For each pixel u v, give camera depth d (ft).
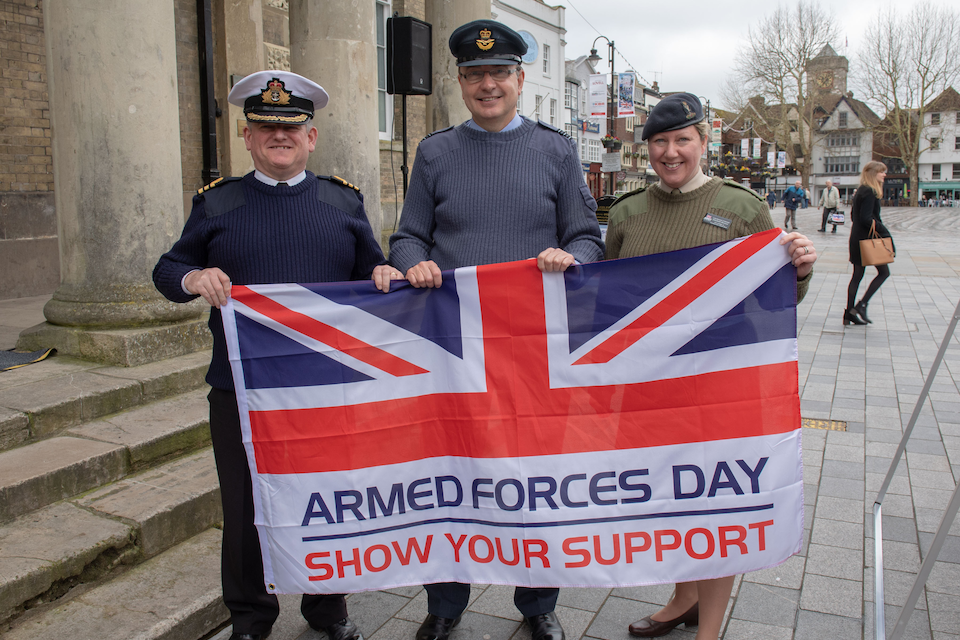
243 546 8.40
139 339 14.38
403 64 20.98
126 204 14.49
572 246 8.52
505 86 8.45
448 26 25.23
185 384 14.28
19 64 23.29
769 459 7.82
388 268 8.25
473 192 8.61
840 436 15.75
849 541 11.15
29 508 10.41
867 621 9.11
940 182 267.59
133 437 12.00
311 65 19.16
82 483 11.08
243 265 8.13
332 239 8.39
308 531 8.18
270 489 8.14
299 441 8.11
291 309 8.02
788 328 7.75
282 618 9.60
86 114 14.07
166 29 14.76
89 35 13.84
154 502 10.80
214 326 8.41
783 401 7.78
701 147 8.06
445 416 8.27
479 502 8.23
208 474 11.85
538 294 8.02
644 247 8.35
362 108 19.57
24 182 23.77
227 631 9.48
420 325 8.23
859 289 37.06
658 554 8.00
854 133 270.26
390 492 8.27
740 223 8.07
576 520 8.07
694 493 7.92
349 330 8.11
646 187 8.79
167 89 14.89
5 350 15.46
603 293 7.94
